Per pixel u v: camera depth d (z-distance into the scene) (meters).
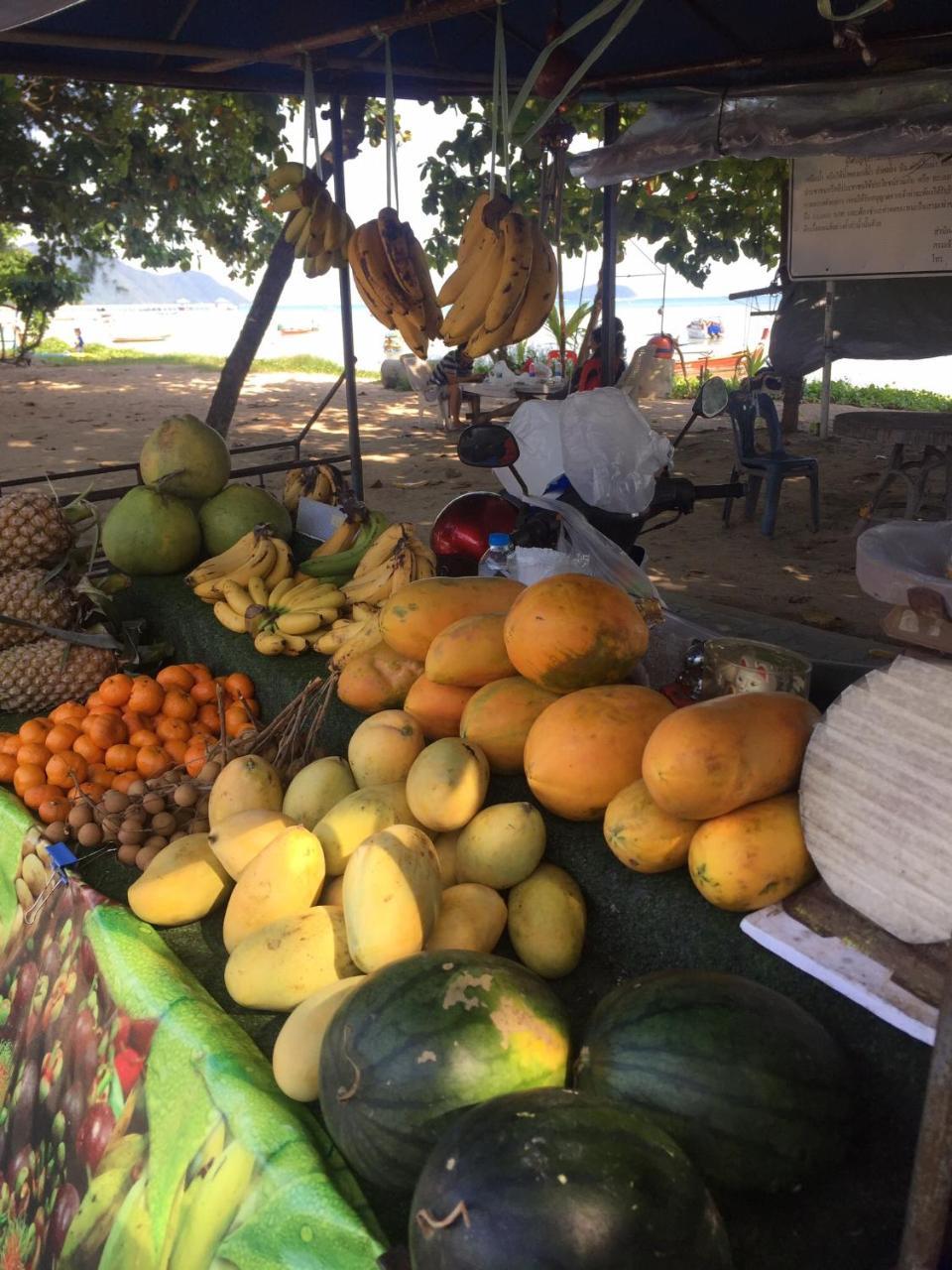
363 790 2.18
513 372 13.27
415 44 4.61
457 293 3.08
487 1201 1.16
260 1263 1.48
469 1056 1.45
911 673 1.49
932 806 1.49
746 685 2.12
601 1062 1.46
